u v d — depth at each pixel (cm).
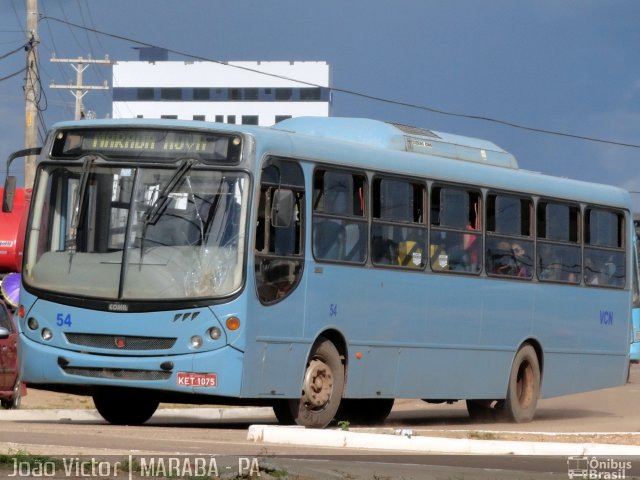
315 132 5156
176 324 4188
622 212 6372
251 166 4256
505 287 5553
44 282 4341
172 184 4269
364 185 4800
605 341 6234
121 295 4228
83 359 4256
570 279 5981
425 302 5094
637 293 7500
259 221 4275
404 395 5022
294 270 4425
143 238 4256
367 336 4794
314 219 4528
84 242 4325
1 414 5656
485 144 5706
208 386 4169
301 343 4462
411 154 5072
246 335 4194
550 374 5888
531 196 5734
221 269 4200
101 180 4338
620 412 6781
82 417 5859
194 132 4312
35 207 4419
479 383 5447
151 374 4209
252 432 3947
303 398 4500
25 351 4356
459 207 5309
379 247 4853
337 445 3925
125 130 4356
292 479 2667
